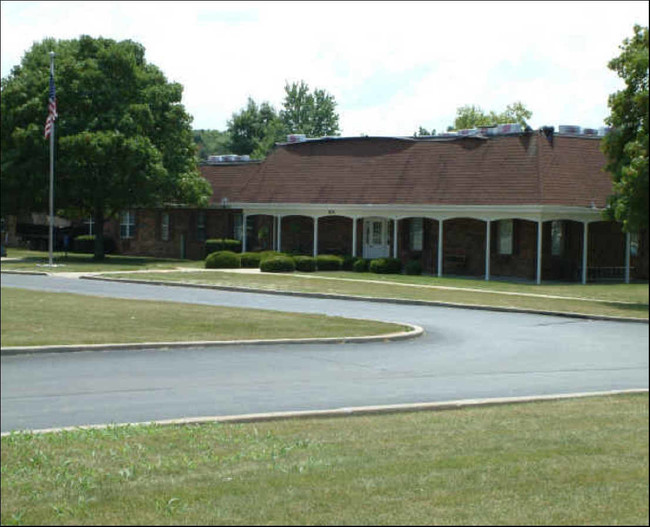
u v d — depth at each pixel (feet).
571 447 29.99
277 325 70.28
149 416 37.63
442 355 59.21
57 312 74.08
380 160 153.28
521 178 133.39
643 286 124.47
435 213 137.49
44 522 21.72
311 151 163.53
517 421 35.06
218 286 110.83
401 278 128.98
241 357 56.03
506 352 61.26
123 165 152.56
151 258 176.76
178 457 28.37
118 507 22.81
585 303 98.07
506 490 24.39
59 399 41.37
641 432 32.68
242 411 38.93
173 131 166.09
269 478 25.61
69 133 153.99
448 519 21.81
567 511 22.62
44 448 29.73
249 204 160.45
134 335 62.03
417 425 34.19
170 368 51.13
